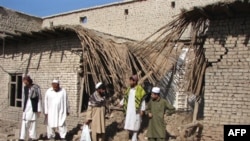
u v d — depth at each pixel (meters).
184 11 9.19
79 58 12.59
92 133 9.64
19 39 14.45
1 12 20.44
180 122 10.77
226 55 9.09
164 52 10.99
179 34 9.84
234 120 8.82
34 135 10.35
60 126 10.09
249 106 8.66
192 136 9.27
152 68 11.42
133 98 9.02
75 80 12.66
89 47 11.93
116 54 11.90
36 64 14.22
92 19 24.27
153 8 21.08
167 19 20.36
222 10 8.73
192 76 9.78
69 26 12.20
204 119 9.30
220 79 9.13
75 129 11.65
